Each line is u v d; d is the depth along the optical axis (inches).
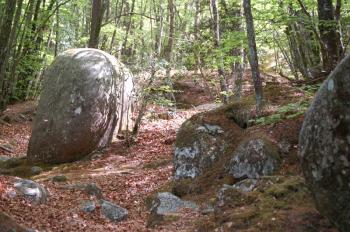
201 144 323.9
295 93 344.8
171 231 233.6
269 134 296.8
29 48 735.1
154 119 598.5
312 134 158.2
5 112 688.4
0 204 251.9
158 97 556.1
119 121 518.6
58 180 369.4
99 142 483.2
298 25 512.7
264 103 330.3
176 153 331.9
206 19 820.6
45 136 460.4
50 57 827.4
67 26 920.9
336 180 149.7
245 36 423.8
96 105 469.1
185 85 814.5
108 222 266.1
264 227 192.4
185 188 307.0
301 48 524.7
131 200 321.7
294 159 277.7
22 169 431.2
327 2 350.0
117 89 501.7
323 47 369.1
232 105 346.0
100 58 490.3
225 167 302.5
